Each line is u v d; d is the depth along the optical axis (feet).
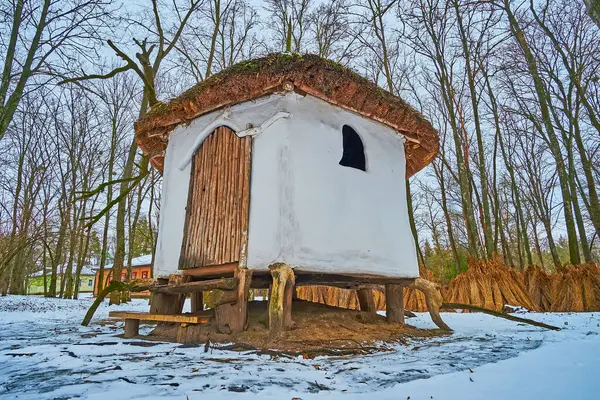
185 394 7.93
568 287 37.73
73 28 34.53
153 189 78.79
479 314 34.14
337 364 11.41
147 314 18.02
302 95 17.92
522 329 21.75
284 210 16.22
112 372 10.33
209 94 18.60
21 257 79.77
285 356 12.71
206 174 19.52
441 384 8.63
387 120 21.09
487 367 10.51
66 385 8.89
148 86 30.45
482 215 53.93
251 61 17.26
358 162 22.71
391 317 22.06
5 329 23.85
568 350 13.17
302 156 17.29
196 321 16.03
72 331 22.43
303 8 55.52
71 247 76.48
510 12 33.32
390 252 20.01
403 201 21.90
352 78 17.94
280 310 15.05
